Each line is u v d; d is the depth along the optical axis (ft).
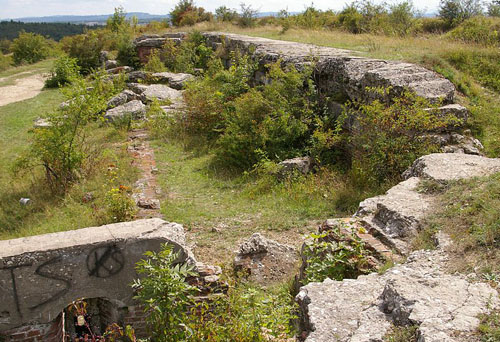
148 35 86.84
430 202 17.48
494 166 19.90
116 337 15.81
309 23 80.33
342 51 43.14
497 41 42.98
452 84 29.55
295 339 12.96
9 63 111.96
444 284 12.17
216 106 42.50
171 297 14.25
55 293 14.71
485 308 10.98
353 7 80.33
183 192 29.63
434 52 38.40
